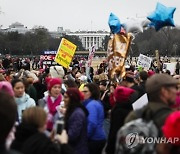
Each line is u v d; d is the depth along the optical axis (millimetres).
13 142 4949
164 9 12141
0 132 3264
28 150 4699
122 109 7137
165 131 3639
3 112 3307
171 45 130000
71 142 6910
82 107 7145
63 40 20000
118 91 7238
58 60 19984
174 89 4512
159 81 4500
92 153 7754
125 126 4297
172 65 24359
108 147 7312
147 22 13555
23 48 143875
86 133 7102
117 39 13039
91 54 24016
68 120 6961
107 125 11641
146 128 4191
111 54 13141
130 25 13367
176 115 3582
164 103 4512
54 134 5496
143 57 22734
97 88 8180
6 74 20203
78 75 18594
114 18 13070
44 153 4695
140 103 7891
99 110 7824
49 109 7836
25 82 11547
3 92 3527
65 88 10742
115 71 12992
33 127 4895
